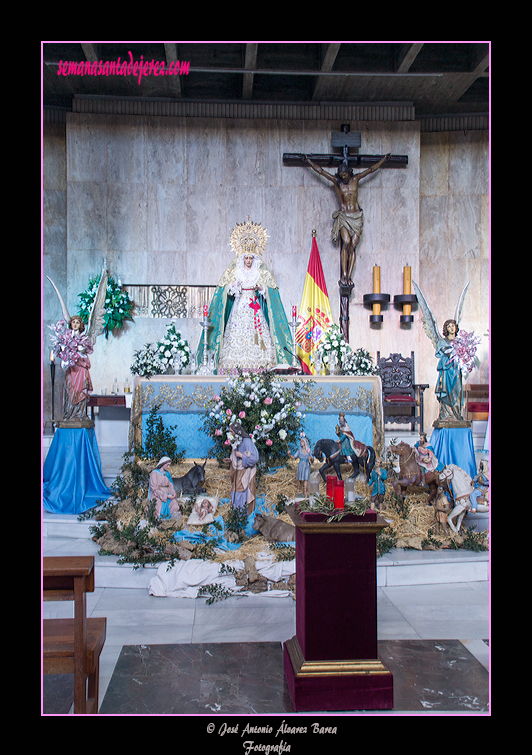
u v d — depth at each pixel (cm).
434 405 1252
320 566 367
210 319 1020
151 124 1222
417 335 1252
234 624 492
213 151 1233
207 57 1180
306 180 1242
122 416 1127
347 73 1109
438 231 1296
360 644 368
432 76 1149
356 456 722
